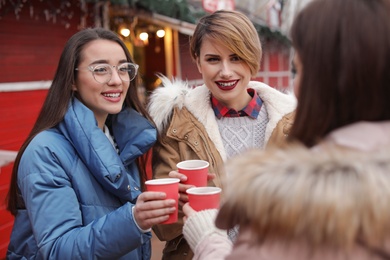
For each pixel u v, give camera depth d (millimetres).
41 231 1709
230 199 993
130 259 1987
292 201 879
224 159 2242
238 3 14305
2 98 4609
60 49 5484
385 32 975
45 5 5164
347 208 845
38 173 1749
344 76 995
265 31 11352
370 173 868
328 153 925
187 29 7219
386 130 990
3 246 4457
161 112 2336
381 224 843
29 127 5031
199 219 1436
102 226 1702
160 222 1664
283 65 15680
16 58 4797
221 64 2207
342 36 998
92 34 1979
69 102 1919
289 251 920
